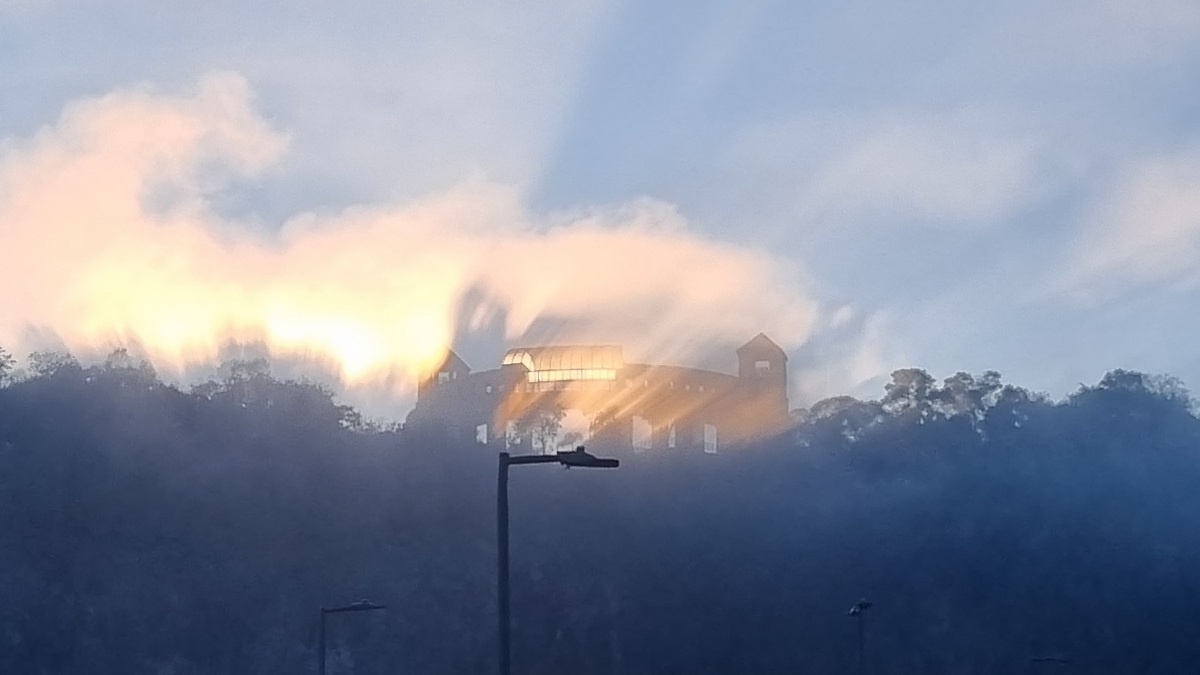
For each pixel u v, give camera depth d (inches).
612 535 3506.4
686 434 3964.1
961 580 3582.7
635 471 3784.5
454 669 2935.5
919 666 3255.4
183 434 3688.5
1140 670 3307.1
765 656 3211.1
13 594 2805.1
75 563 2967.5
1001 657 3312.0
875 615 3403.1
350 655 2903.5
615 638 3142.2
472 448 3843.5
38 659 2667.3
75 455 3368.6
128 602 2888.8
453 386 3983.8
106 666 2694.4
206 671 2775.6
